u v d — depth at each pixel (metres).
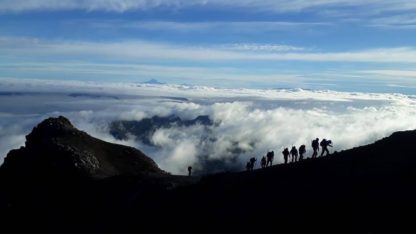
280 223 35.53
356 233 30.38
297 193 39.53
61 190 62.75
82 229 53.84
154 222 47.00
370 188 35.78
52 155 67.88
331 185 38.78
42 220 59.75
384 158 41.75
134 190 55.06
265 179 45.66
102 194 57.94
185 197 48.75
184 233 41.97
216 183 48.69
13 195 65.94
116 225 50.41
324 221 33.34
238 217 39.47
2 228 61.72
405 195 33.09
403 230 29.19
